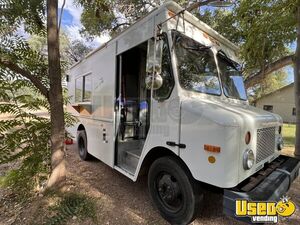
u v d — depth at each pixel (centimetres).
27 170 347
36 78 334
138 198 330
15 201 328
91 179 402
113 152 379
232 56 374
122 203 313
